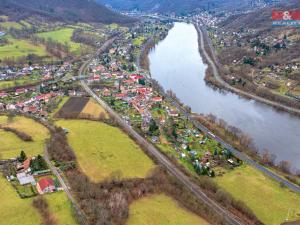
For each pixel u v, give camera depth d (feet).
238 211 604.08
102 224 529.86
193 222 563.89
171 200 623.77
